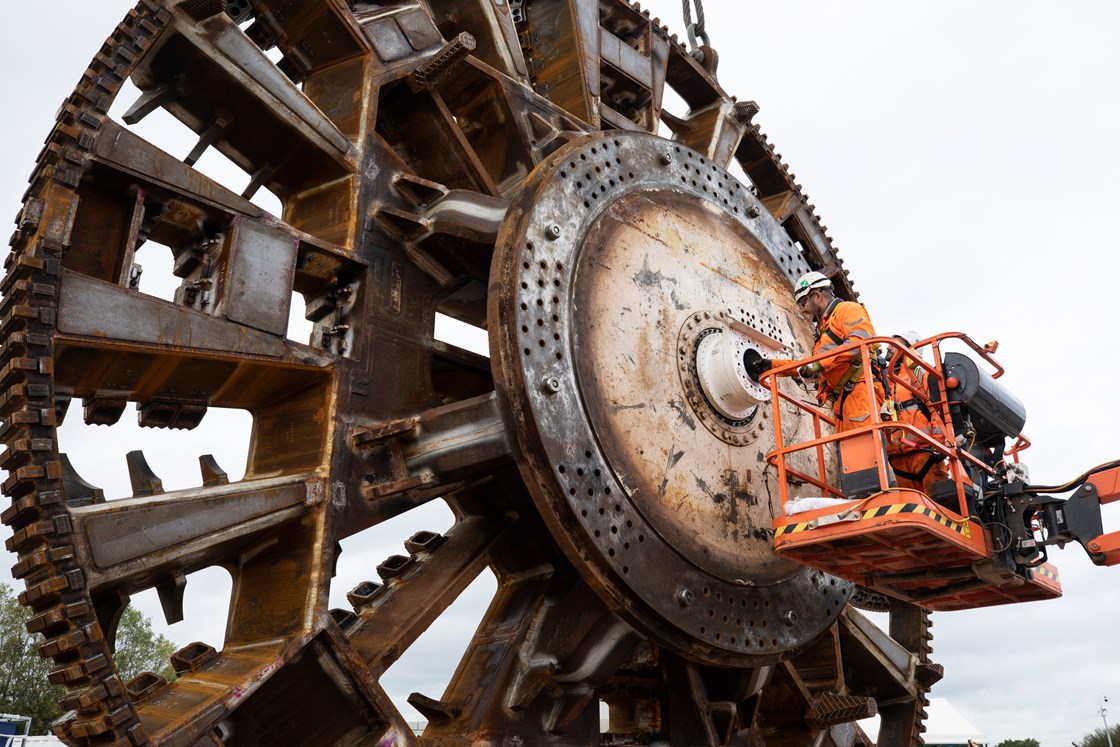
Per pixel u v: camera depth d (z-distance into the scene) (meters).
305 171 7.44
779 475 7.13
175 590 5.99
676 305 8.20
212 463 6.25
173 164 6.20
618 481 7.03
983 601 7.98
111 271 6.04
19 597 5.11
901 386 7.38
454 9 9.78
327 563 6.21
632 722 8.91
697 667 8.70
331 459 6.46
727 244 9.18
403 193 7.69
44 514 5.09
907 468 7.16
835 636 10.28
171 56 6.70
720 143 12.15
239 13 7.61
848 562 7.11
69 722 5.25
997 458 7.61
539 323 6.84
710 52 12.67
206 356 6.03
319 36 7.93
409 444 6.85
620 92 11.13
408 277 7.54
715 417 8.12
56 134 5.73
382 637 6.62
